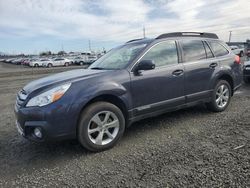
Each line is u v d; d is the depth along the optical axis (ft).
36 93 12.27
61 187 10.03
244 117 17.07
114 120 13.55
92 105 12.87
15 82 53.42
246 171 10.14
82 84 12.69
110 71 13.97
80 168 11.50
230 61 19.49
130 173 10.71
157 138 14.48
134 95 14.15
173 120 17.53
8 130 17.39
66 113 12.03
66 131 12.19
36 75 73.61
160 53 15.58
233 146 12.55
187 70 16.39
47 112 11.73
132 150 13.07
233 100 22.52
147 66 13.83
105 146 13.23
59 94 12.03
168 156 11.98
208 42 18.60
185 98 16.47
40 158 12.76
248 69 30.09
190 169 10.63
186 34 17.54
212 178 9.83
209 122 16.67
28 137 12.42
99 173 10.91
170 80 15.52
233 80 19.58
